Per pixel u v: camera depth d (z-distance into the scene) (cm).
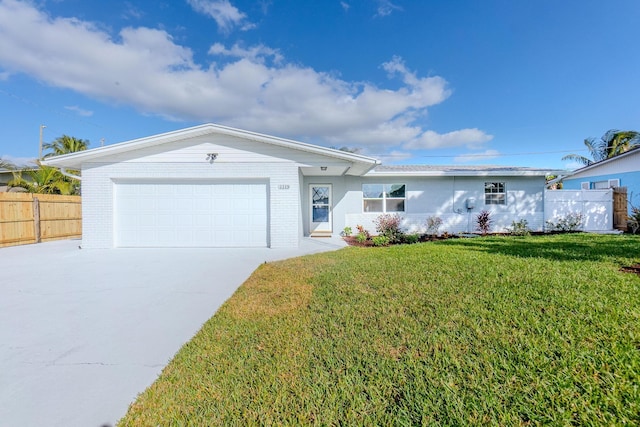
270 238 990
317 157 990
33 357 296
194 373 260
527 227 1359
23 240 1089
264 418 204
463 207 1398
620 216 1438
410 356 275
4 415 215
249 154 991
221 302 456
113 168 980
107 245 980
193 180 1002
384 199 1396
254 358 281
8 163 2511
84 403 228
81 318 395
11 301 461
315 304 419
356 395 224
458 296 432
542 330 315
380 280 532
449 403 212
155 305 444
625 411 197
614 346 277
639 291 430
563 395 215
